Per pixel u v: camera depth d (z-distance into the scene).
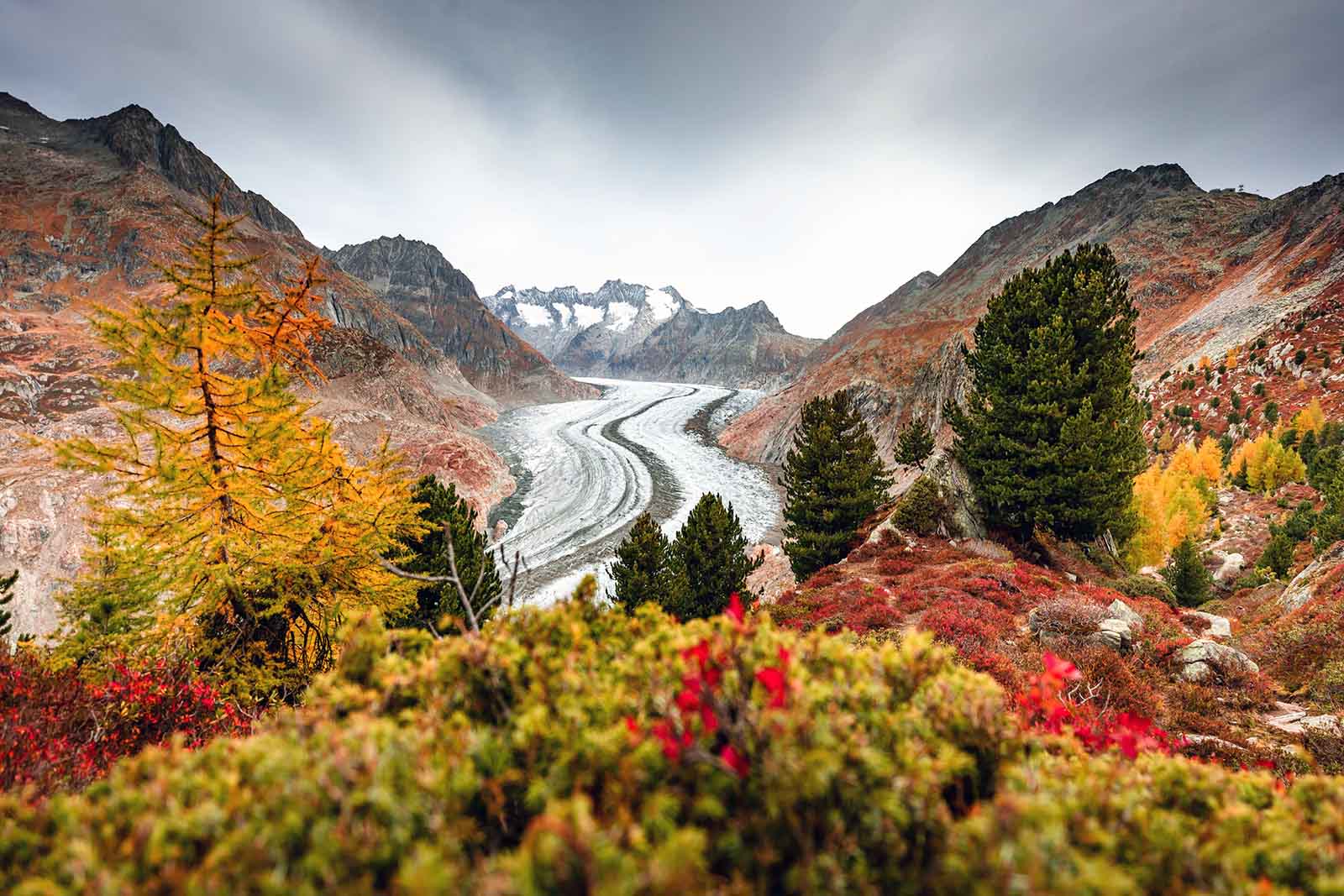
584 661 2.19
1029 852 1.19
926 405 74.81
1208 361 99.06
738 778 1.48
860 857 1.34
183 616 8.32
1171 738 6.90
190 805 1.51
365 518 9.25
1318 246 111.62
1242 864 1.49
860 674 2.14
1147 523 34.69
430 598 16.89
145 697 6.11
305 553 9.27
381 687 2.10
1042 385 20.19
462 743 1.67
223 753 1.73
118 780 1.58
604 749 1.56
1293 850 1.55
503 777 1.55
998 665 9.70
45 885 1.23
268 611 8.88
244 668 8.59
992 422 22.09
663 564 21.72
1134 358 20.25
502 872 1.13
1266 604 24.44
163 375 7.68
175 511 8.48
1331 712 9.12
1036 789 1.69
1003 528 22.75
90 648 7.27
